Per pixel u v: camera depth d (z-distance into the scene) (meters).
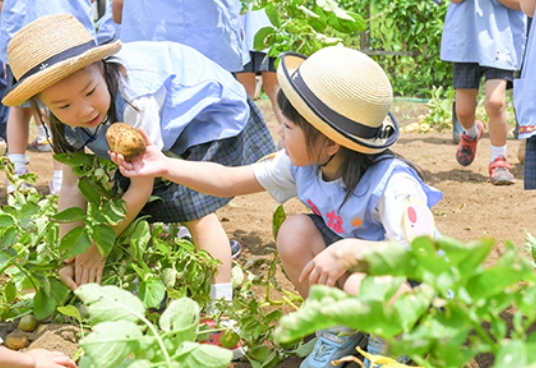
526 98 2.89
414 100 8.78
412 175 2.07
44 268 2.34
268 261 2.86
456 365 0.88
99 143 2.43
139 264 2.38
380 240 2.11
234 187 2.33
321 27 2.90
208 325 2.27
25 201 2.73
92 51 2.08
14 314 2.43
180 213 2.53
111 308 1.33
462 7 4.54
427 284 0.92
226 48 3.46
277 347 2.23
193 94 2.54
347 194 2.06
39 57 2.11
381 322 0.89
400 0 8.89
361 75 1.95
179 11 3.39
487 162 5.18
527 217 3.70
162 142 2.38
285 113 2.02
